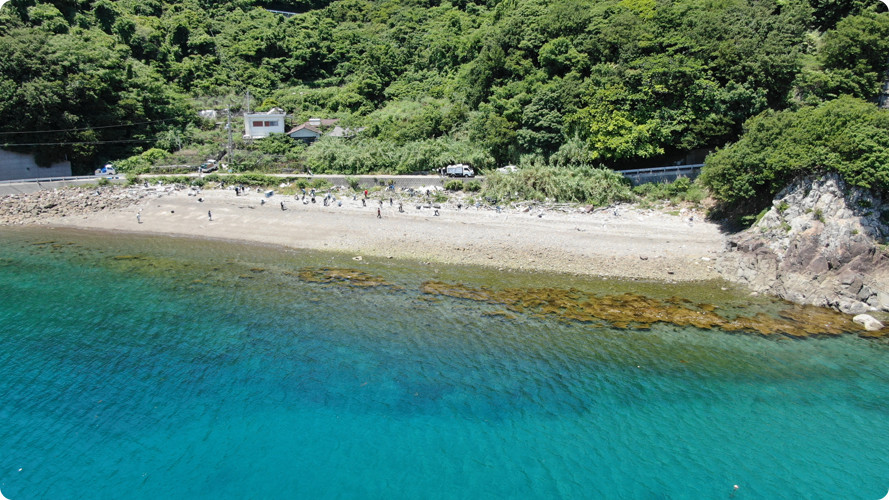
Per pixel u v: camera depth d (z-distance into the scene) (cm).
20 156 6550
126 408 2394
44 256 4338
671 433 2269
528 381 2614
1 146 6378
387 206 5422
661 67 5291
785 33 5491
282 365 2723
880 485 1981
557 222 4888
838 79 5131
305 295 3591
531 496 1925
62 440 2205
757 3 6094
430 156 6384
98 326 3123
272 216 5281
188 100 8612
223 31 10275
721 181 4419
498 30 7319
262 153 7169
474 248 4419
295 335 3033
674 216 4916
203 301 3484
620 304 3469
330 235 4794
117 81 7412
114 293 3603
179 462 2088
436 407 2420
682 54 5472
